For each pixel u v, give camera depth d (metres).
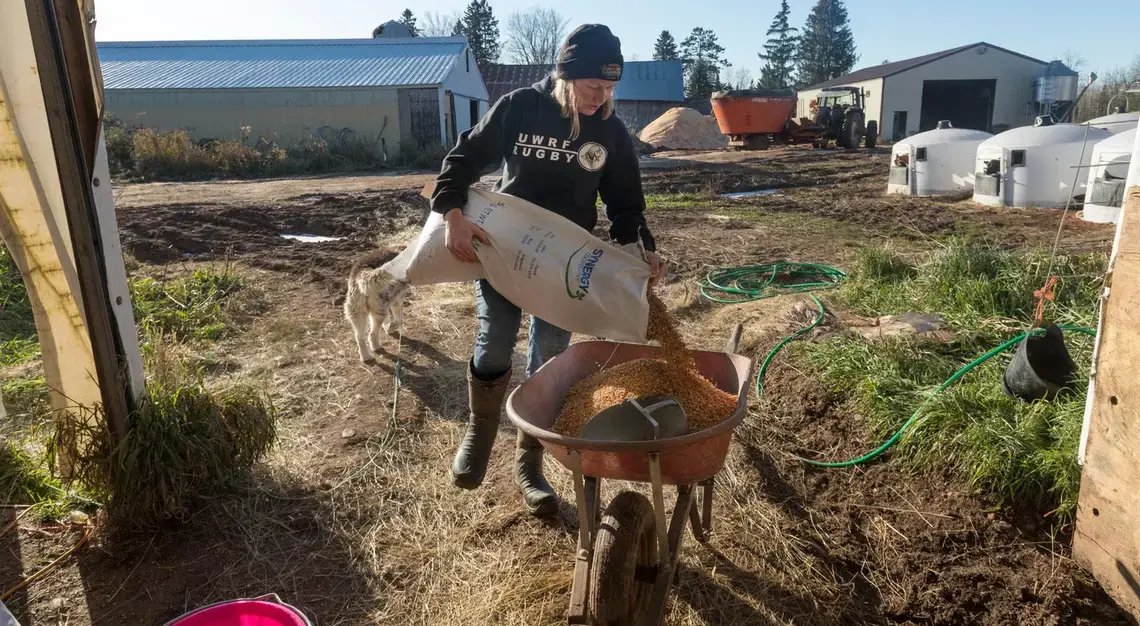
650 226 10.09
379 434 4.02
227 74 26.12
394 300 4.95
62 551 3.01
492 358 2.96
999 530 3.01
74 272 2.98
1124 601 2.61
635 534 2.19
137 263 8.02
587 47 2.72
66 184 2.73
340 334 5.70
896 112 40.50
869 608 2.76
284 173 21.19
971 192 12.37
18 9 2.70
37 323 3.06
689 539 3.04
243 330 5.77
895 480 3.42
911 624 2.69
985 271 5.52
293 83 24.83
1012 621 2.64
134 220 10.91
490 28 80.69
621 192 3.13
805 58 82.44
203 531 3.12
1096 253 6.24
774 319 5.33
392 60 27.39
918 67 39.94
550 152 2.89
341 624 2.64
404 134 24.73
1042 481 3.11
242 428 3.36
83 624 2.65
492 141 2.87
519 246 2.68
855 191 14.05
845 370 4.23
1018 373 3.62
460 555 3.00
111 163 19.98
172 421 3.12
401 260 3.13
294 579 2.87
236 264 7.97
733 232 9.50
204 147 21.48
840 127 27.61
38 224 2.92
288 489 3.46
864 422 3.84
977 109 43.38
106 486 3.04
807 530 3.17
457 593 2.78
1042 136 10.68
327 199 13.70
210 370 4.95
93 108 2.85
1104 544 2.68
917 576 2.88
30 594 2.79
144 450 3.04
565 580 2.81
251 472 3.53
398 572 2.91
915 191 12.92
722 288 6.53
